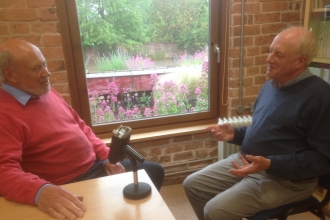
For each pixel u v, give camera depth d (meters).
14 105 1.34
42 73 1.39
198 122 2.42
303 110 1.35
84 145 1.54
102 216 0.96
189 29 2.23
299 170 1.31
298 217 1.96
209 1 2.20
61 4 1.88
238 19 2.16
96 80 2.12
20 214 0.99
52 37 1.81
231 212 1.38
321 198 2.03
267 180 1.42
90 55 2.06
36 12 1.75
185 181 1.71
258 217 1.36
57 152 1.41
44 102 1.47
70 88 2.03
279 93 1.48
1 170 1.12
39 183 1.06
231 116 2.37
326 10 1.95
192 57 2.30
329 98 1.31
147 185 1.10
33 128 1.36
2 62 1.32
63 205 0.99
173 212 2.06
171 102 2.35
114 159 1.09
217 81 2.37
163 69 2.26
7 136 1.24
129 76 2.19
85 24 1.99
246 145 1.56
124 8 2.05
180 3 2.16
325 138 1.30
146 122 2.29
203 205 1.67
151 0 2.10
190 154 2.41
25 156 1.35
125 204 1.02
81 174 1.50
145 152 2.29
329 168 1.31
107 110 2.21
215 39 2.26
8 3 1.69
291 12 2.25
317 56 2.08
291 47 1.35
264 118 1.49
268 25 2.23
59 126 1.46
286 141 1.41
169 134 2.24
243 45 2.22
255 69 2.30
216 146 2.45
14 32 1.74
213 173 1.66
